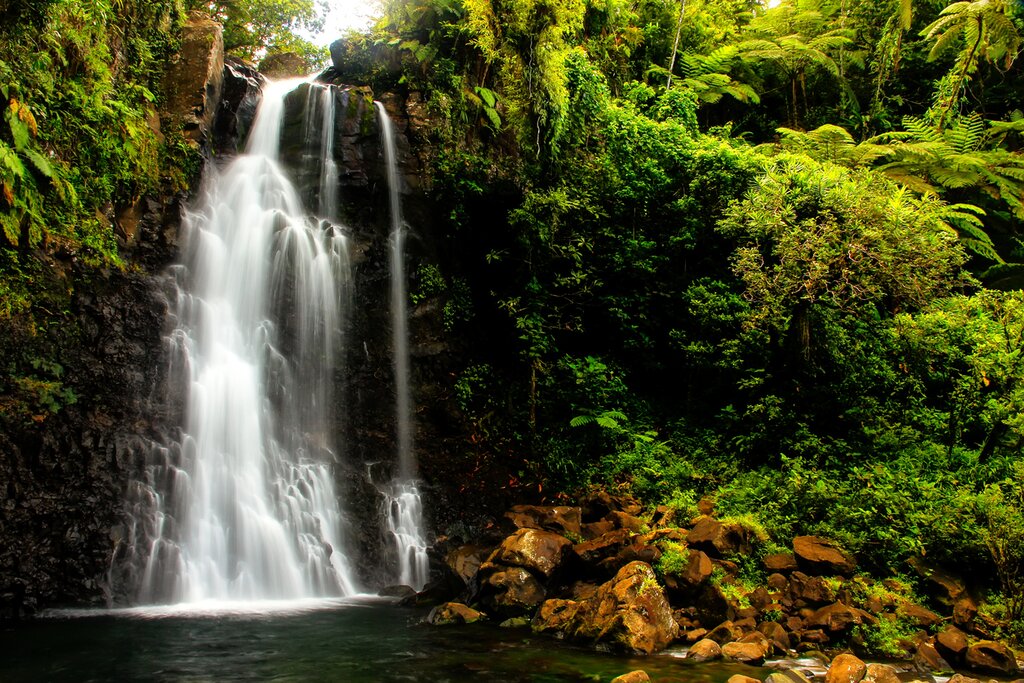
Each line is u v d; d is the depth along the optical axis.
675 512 9.50
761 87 21.28
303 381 11.32
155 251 10.62
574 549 8.16
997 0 15.91
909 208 10.95
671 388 13.72
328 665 5.79
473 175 13.14
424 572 10.16
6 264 8.60
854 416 11.30
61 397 8.69
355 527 10.25
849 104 20.41
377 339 12.14
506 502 11.08
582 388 12.52
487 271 13.19
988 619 6.95
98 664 5.75
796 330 11.34
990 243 15.14
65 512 8.13
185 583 8.70
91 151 10.02
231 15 17.89
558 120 13.69
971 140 17.05
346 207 12.77
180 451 9.50
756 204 11.32
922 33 18.41
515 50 13.52
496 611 7.66
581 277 12.77
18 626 7.14
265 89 13.71
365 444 11.28
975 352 10.44
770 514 9.14
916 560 7.87
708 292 13.09
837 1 21.94
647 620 6.52
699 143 15.19
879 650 6.46
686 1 20.39
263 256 11.61
